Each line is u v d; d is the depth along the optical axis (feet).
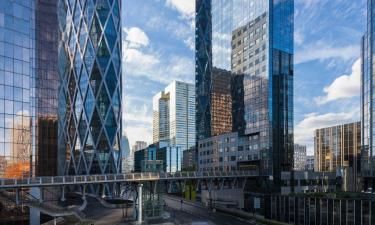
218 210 270.05
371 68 278.67
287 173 328.90
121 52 488.44
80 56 472.44
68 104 485.56
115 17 477.77
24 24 201.46
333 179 356.59
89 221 184.24
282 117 341.62
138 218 204.44
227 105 426.92
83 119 453.99
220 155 416.87
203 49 581.53
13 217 182.91
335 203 186.19
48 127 268.62
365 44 302.25
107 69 458.50
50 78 276.21
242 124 381.81
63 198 205.87
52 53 280.92
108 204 263.90
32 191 192.44
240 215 238.89
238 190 316.40
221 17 458.91
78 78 470.80
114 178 221.25
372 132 272.72
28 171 198.18
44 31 276.21
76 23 485.97
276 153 331.16
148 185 227.20
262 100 345.92
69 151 470.39
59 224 177.17
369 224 166.20
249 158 362.12
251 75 370.32
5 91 188.44
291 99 351.87
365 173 286.87
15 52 195.00
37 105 261.03
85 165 443.73
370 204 166.71
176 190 417.69
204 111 562.25
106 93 453.58
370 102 279.28
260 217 228.02
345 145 575.79
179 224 203.82
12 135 190.49
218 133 451.94
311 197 203.41
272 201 239.09
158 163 297.74
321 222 194.18
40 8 274.98
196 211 267.39
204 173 279.69
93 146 440.45
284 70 349.82
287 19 359.05
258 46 360.28
